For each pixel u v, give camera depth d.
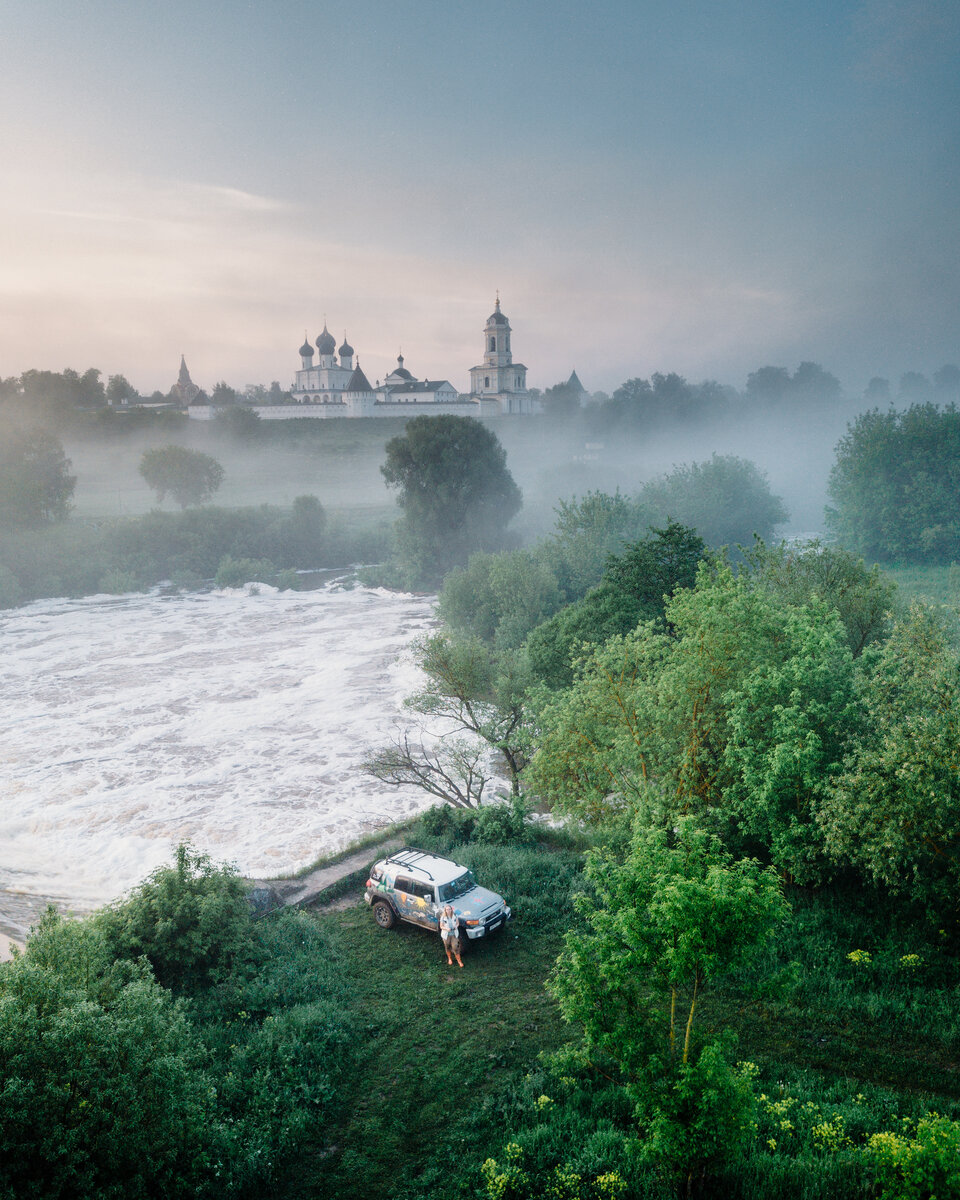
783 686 20.02
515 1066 15.01
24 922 23.97
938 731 16.27
